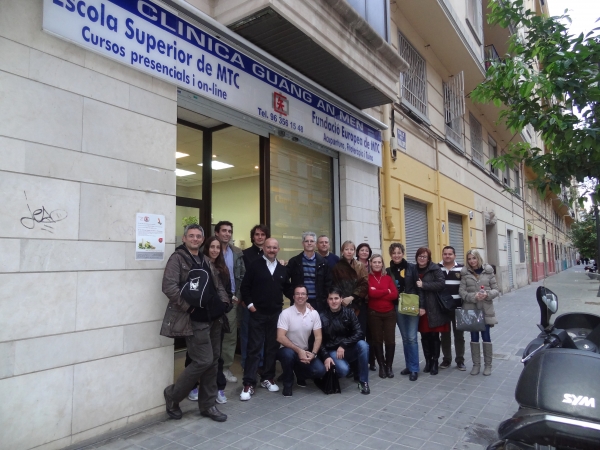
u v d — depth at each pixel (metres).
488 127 17.48
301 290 4.93
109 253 3.71
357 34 6.36
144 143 4.09
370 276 5.75
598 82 3.98
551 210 36.97
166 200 4.25
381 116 8.99
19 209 3.15
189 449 3.45
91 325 3.54
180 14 4.51
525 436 2.33
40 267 3.24
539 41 4.56
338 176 7.80
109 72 3.83
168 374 4.15
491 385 5.31
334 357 5.01
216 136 6.60
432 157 11.45
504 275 18.09
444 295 5.71
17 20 3.22
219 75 5.03
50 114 3.38
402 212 9.48
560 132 4.27
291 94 6.33
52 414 3.25
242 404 4.55
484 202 16.14
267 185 6.37
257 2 4.74
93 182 3.63
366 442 3.64
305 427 3.94
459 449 3.53
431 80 11.61
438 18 10.18
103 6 3.76
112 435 3.63
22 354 3.10
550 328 3.34
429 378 5.63
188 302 3.73
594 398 2.22
